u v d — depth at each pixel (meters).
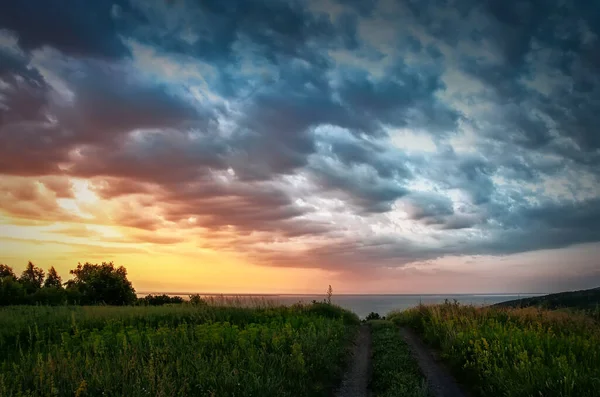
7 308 25.08
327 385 12.16
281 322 20.50
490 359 12.64
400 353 16.70
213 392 8.81
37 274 82.62
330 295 32.81
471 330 16.62
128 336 15.34
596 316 19.20
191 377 9.94
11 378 9.80
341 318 27.86
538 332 15.41
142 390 8.95
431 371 14.12
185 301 28.55
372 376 13.55
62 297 56.78
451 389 12.05
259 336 15.24
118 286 63.91
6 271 72.62
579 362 11.91
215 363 10.91
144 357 12.16
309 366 12.30
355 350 18.98
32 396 8.62
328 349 15.02
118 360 11.09
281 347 13.62
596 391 9.25
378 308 106.94
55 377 9.77
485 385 11.30
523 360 11.60
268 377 10.15
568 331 16.66
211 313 22.42
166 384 9.09
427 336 20.38
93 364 10.88
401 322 30.78
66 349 13.13
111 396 8.72
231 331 15.39
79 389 8.59
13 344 15.35
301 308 29.83
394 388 11.26
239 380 10.00
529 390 9.76
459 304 27.11
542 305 23.12
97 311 22.81
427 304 29.70
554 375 10.23
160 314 21.84
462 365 13.52
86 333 16.56
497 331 16.48
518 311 21.83
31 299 55.41
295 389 10.40
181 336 14.82
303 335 15.82
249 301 27.72
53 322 18.61
